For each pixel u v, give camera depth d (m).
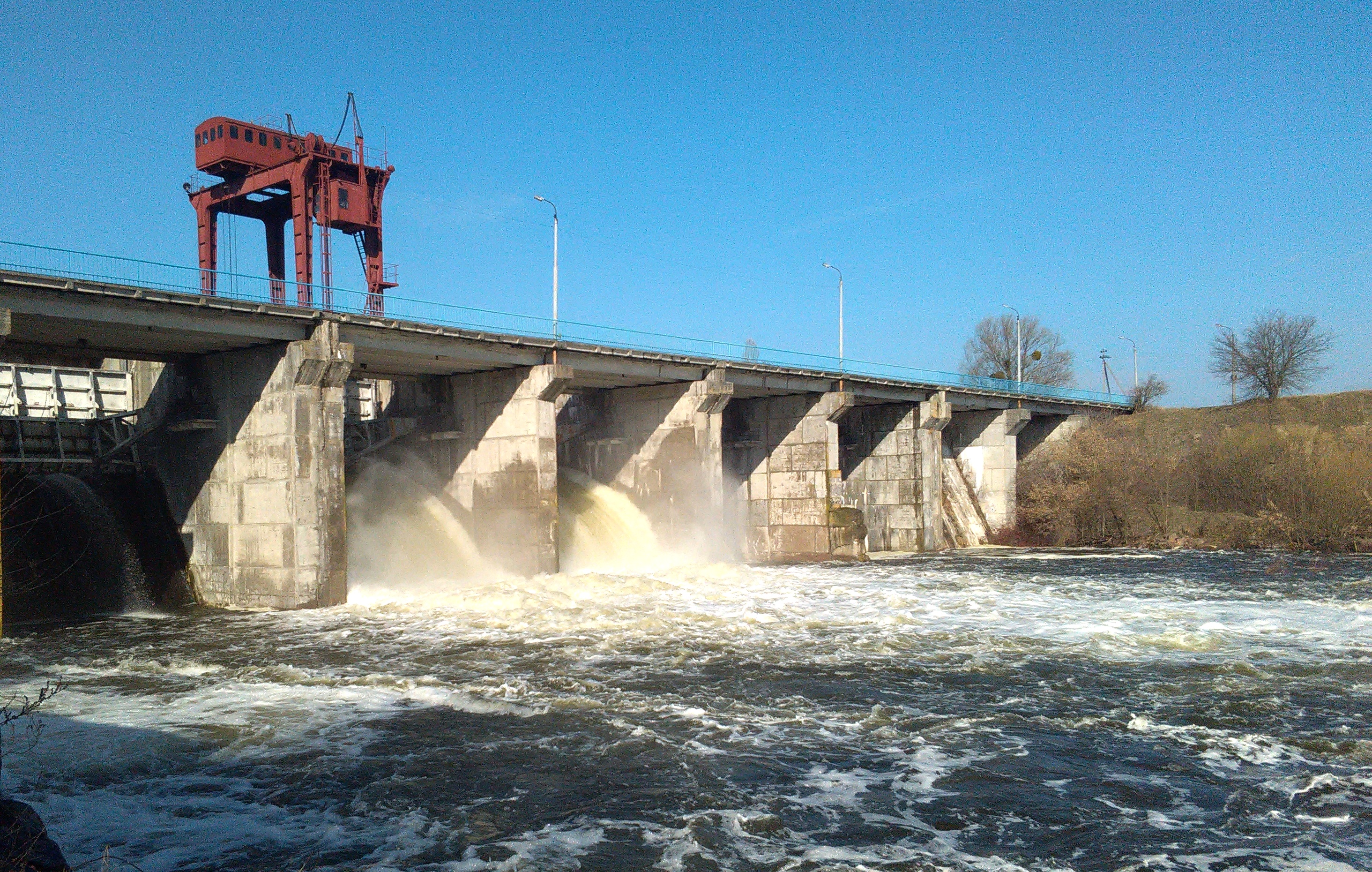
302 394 36.81
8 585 35.66
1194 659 27.00
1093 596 40.81
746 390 60.53
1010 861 13.59
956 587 44.41
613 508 56.72
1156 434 84.69
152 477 42.47
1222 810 15.55
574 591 40.84
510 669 25.72
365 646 29.02
